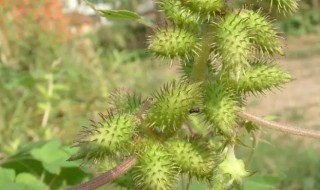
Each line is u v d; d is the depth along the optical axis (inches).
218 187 11.3
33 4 39.2
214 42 11.0
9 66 35.4
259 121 11.6
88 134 11.1
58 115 30.7
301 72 70.0
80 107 31.4
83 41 43.2
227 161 11.5
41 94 30.6
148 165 11.2
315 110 51.1
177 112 11.4
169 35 11.3
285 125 11.6
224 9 11.1
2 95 30.1
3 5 38.1
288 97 56.5
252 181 16.4
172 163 11.4
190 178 11.7
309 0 101.7
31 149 18.1
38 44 38.0
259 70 11.5
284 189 31.9
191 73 11.8
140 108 11.5
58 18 41.0
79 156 11.1
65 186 17.4
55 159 16.9
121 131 11.1
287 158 33.2
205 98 11.4
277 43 11.2
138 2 64.9
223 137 11.6
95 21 47.8
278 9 11.2
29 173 17.3
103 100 31.6
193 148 11.5
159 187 11.1
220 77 11.4
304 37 96.8
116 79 37.4
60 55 37.7
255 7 11.4
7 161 17.6
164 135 11.6
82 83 33.9
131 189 11.9
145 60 51.1
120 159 12.0
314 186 32.9
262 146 29.4
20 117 28.6
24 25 38.5
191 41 11.2
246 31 10.8
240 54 10.6
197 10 11.0
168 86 11.6
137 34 73.0
